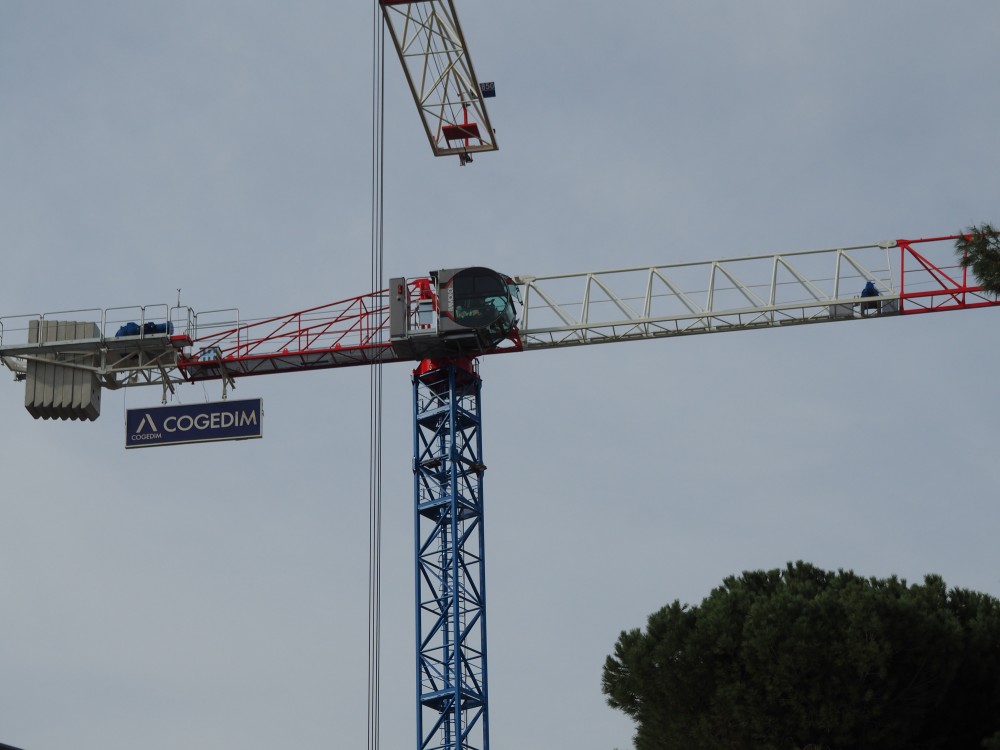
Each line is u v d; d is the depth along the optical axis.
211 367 129.50
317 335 129.38
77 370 128.38
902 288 127.50
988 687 100.62
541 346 129.75
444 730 121.62
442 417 127.31
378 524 116.69
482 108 124.50
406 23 121.50
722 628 99.56
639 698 102.50
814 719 97.00
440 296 125.19
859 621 97.81
